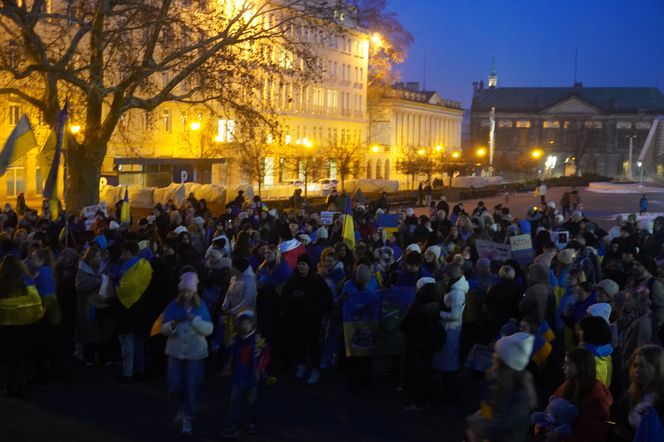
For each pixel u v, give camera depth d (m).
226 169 54.28
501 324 11.03
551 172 157.88
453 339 10.61
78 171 25.36
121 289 11.23
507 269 11.24
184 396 9.32
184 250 12.27
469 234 18.83
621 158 168.25
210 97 25.52
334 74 83.25
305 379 11.98
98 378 11.73
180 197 33.31
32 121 30.69
